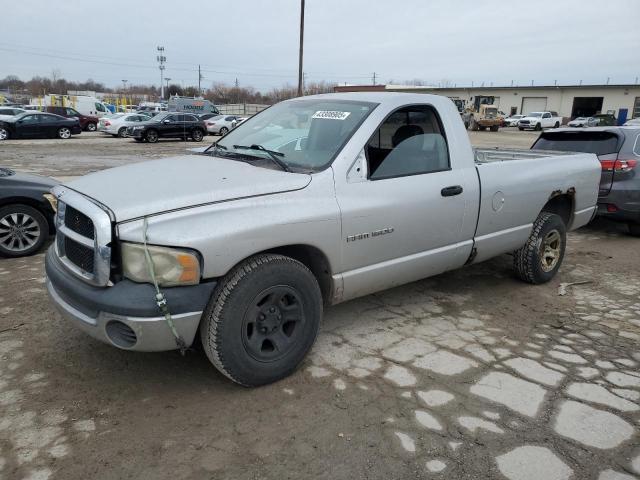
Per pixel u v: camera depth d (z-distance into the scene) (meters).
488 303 4.82
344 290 3.60
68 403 3.03
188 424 2.86
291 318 3.27
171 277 2.75
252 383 3.16
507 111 63.12
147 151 20.28
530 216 4.97
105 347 3.70
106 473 2.48
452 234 4.20
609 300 5.00
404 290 5.09
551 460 2.66
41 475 2.45
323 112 3.97
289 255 3.44
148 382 3.27
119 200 2.88
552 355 3.80
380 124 3.72
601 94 57.19
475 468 2.58
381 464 2.59
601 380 3.46
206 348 3.02
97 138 27.52
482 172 4.39
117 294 2.74
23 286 4.92
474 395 3.22
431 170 4.04
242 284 2.96
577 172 5.46
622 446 2.79
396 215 3.70
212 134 32.12
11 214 5.86
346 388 3.26
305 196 3.25
